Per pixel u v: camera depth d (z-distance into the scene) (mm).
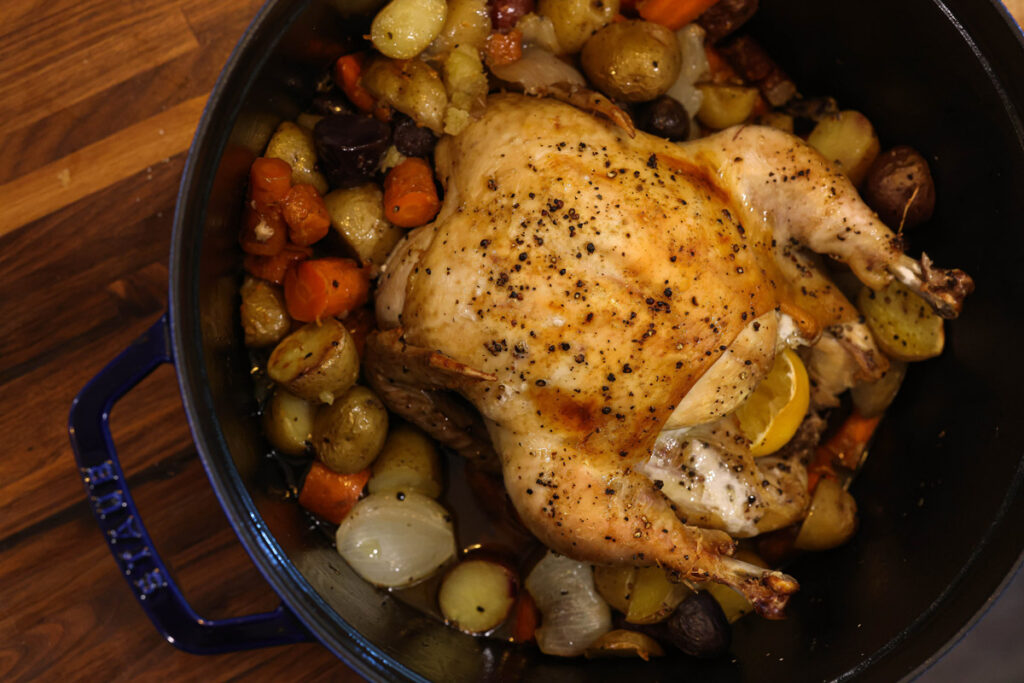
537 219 422
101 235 497
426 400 464
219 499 412
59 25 495
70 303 495
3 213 492
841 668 449
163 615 428
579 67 494
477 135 446
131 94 498
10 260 492
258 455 471
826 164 464
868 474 509
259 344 473
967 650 510
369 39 474
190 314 419
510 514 488
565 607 480
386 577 478
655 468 458
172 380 497
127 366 427
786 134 464
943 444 477
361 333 479
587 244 418
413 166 465
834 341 487
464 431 471
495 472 487
